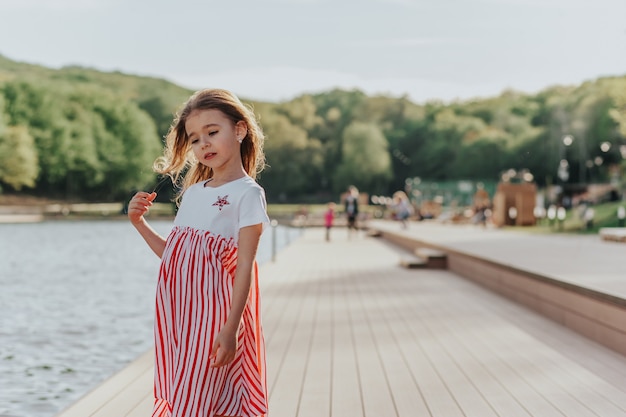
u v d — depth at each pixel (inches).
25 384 297.6
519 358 279.7
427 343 312.0
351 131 4746.6
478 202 1705.2
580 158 3467.0
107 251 1109.7
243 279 120.0
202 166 135.6
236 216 123.3
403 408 209.6
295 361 275.1
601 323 305.6
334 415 202.7
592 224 1401.3
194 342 120.0
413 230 1211.2
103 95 3966.5
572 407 210.1
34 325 436.1
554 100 4758.9
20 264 885.8
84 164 3688.5
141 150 3895.2
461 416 201.5
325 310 414.0
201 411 119.2
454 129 4948.3
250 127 128.7
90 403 208.1
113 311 495.5
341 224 1835.6
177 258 123.3
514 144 4584.2
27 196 3641.7
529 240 826.2
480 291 505.7
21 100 3587.6
